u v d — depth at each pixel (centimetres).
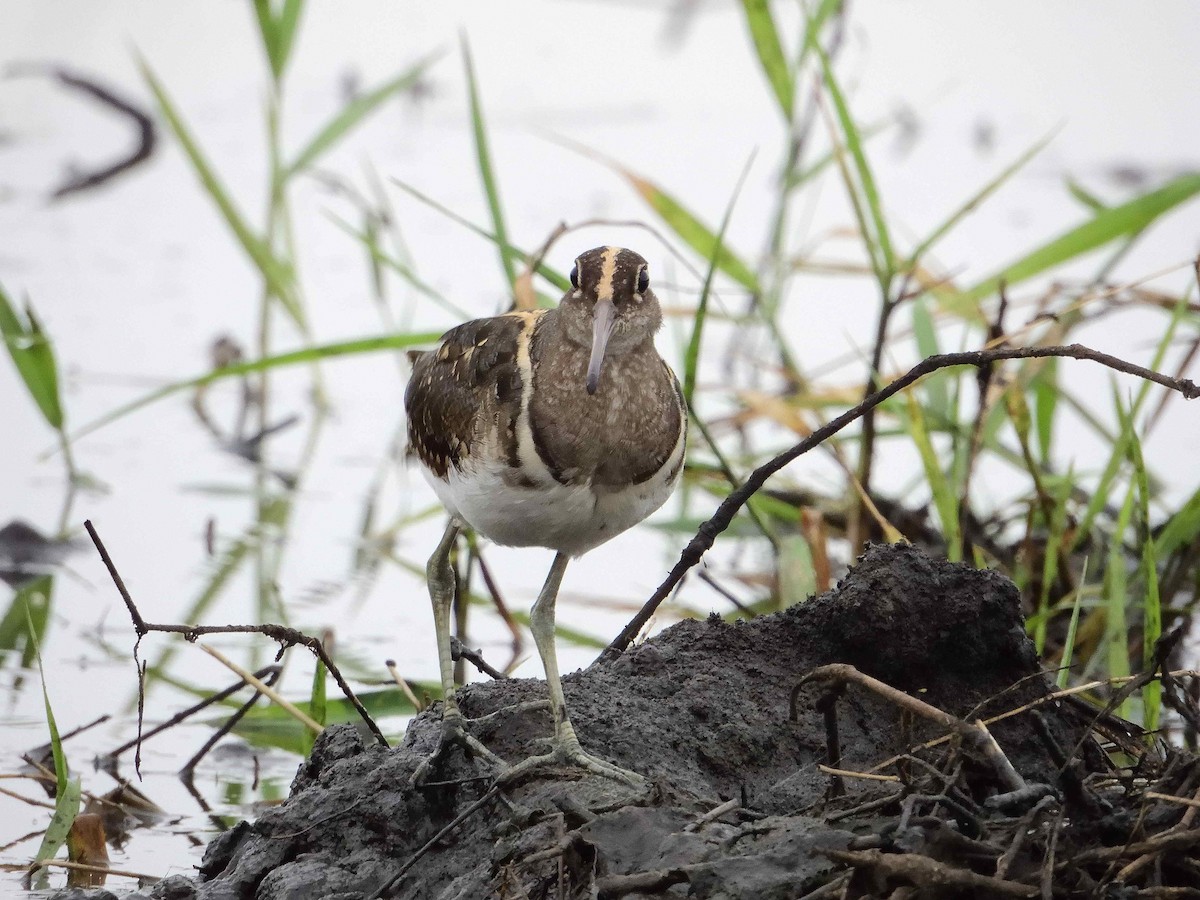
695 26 2214
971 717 716
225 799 934
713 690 802
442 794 748
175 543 1288
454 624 1170
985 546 1158
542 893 664
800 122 1667
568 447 771
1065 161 1905
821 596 840
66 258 1753
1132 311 1627
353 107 1482
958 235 1730
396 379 1678
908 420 1148
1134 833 652
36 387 1259
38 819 904
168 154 1920
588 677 814
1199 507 1042
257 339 1576
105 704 1042
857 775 687
